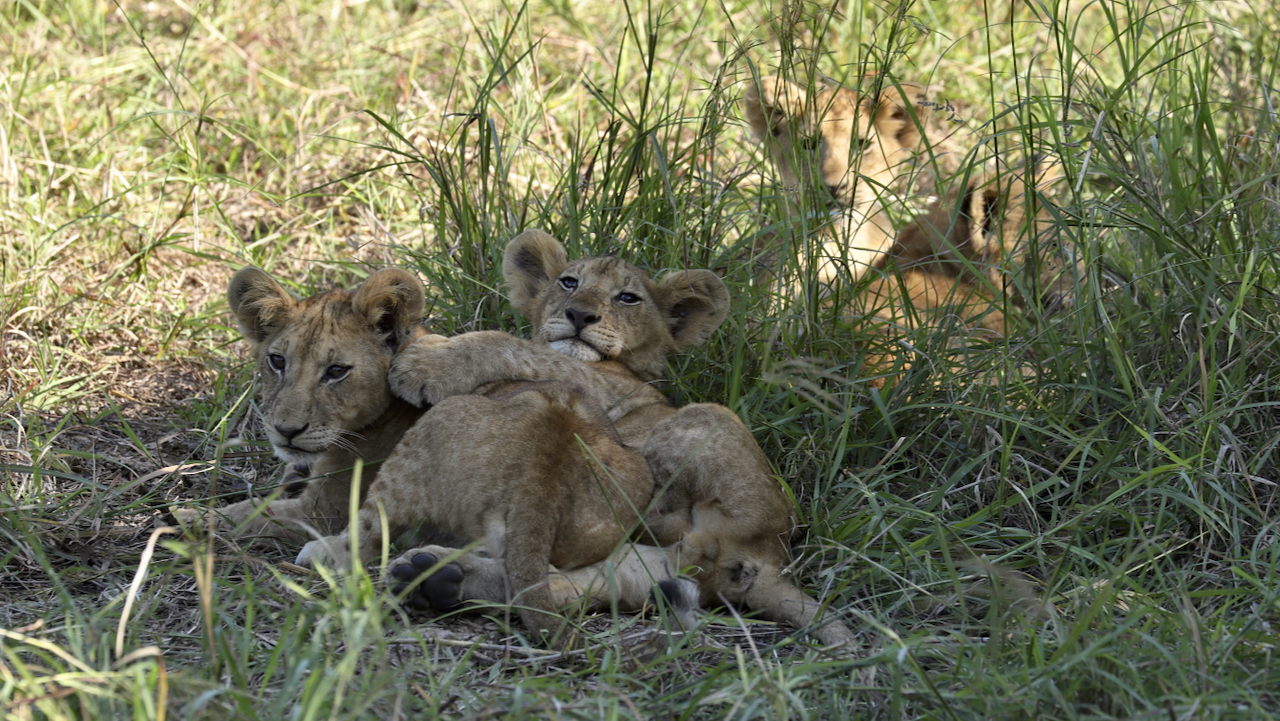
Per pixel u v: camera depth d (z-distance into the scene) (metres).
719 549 8.06
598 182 11.97
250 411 10.89
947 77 18.61
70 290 13.09
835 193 13.98
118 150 15.67
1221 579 8.22
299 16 20.20
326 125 16.92
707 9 18.95
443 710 6.40
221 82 17.95
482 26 18.58
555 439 7.74
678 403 10.50
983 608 8.00
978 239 13.49
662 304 10.47
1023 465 9.48
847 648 7.12
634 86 17.64
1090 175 10.90
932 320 10.94
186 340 12.91
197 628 7.36
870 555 8.37
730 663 6.89
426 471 7.88
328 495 8.98
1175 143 11.39
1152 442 8.70
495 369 8.96
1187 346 9.99
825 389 9.84
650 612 7.98
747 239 11.05
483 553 7.70
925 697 6.37
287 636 6.22
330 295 9.05
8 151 14.42
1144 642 6.91
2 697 5.50
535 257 10.70
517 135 13.98
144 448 10.11
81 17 19.38
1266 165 11.41
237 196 15.43
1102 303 10.09
